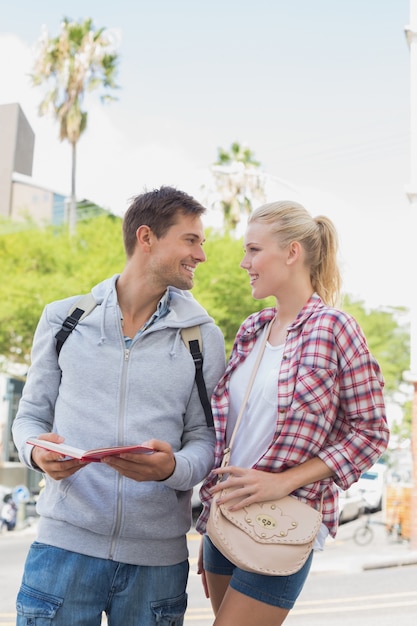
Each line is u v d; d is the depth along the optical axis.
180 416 3.03
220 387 3.04
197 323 3.10
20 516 18.69
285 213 3.00
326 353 2.83
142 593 2.94
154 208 3.05
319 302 2.96
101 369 2.98
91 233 27.09
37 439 2.68
